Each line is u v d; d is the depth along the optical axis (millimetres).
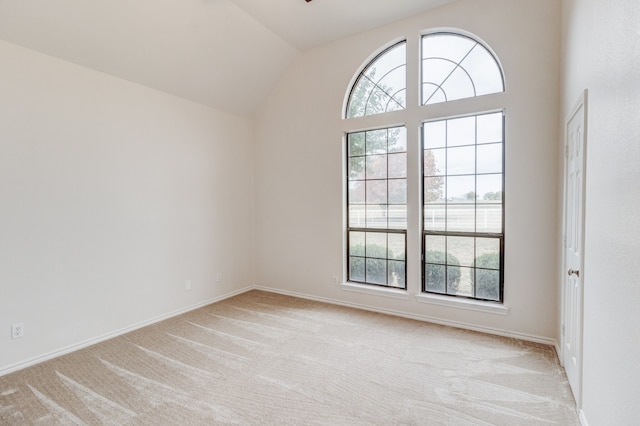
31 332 2576
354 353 2734
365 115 3840
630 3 1200
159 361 2613
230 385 2256
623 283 1250
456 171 3346
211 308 3969
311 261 4332
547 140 2838
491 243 3174
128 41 2980
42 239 2645
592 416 1654
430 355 2682
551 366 2482
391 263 3783
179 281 3797
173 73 3520
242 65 3992
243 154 4695
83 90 2904
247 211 4770
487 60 3156
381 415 1926
